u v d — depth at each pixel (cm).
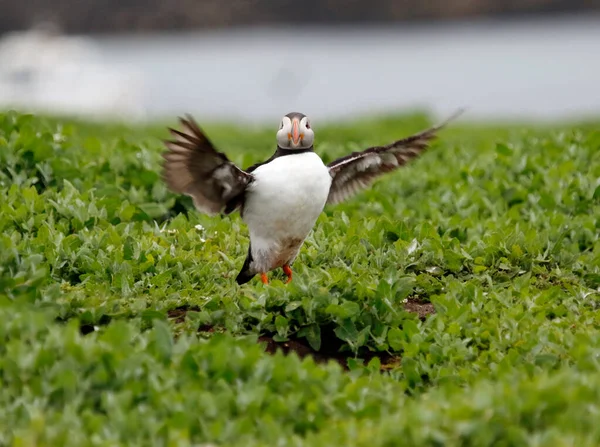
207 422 829
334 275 1170
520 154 1808
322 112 8275
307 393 892
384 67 11094
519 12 14200
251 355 918
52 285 1079
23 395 831
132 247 1268
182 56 12194
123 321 949
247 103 8944
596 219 1507
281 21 14162
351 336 1110
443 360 1068
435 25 14275
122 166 1609
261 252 1159
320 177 1118
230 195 1116
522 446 775
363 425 820
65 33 12212
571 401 820
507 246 1384
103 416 816
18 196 1416
